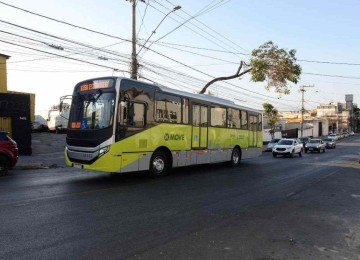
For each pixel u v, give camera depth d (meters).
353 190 12.48
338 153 40.47
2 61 31.06
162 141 13.95
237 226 7.24
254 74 26.36
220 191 11.35
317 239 6.51
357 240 6.52
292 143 32.59
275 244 6.15
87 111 12.54
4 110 22.75
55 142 32.12
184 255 5.46
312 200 10.34
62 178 13.46
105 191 10.66
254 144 21.83
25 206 8.36
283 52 26.12
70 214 7.73
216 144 17.66
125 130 12.30
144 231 6.66
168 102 14.38
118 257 5.30
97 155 11.84
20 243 5.79
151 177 13.65
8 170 14.75
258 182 13.79
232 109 19.30
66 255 5.31
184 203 9.29
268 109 60.88
